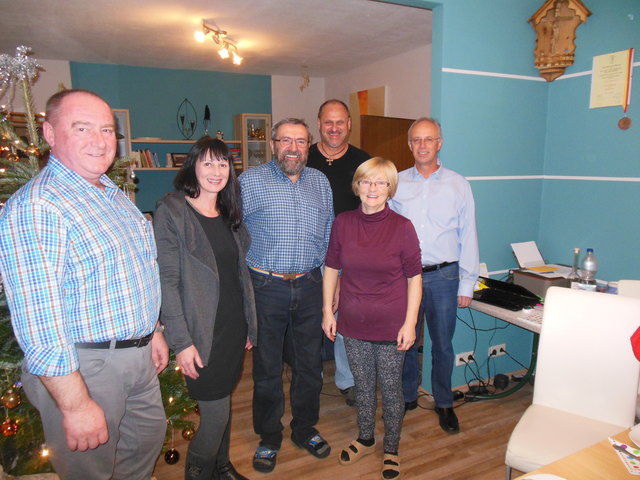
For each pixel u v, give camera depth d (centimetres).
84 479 133
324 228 199
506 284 244
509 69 262
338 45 470
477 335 277
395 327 182
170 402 185
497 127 264
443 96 246
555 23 256
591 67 252
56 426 125
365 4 342
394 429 196
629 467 98
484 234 272
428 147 220
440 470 203
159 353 157
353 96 605
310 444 213
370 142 459
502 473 200
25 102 165
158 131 607
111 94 576
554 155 278
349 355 195
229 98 636
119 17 373
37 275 108
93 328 122
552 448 141
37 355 109
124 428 150
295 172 184
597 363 153
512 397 267
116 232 125
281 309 191
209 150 151
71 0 331
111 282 123
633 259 244
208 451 166
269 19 380
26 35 428
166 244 150
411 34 427
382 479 196
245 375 303
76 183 121
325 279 198
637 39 231
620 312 150
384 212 181
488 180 267
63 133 119
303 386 209
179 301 150
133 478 157
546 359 163
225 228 164
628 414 149
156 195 614
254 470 204
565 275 248
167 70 599
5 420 152
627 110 238
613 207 250
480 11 248
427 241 226
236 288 166
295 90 670
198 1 336
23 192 114
